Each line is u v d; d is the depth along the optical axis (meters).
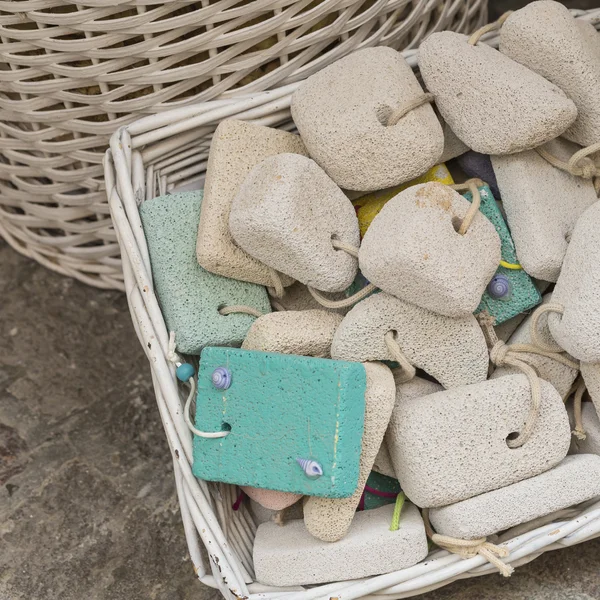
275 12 0.73
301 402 0.67
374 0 0.78
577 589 0.73
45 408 0.85
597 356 0.67
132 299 0.73
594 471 0.69
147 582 0.76
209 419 0.69
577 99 0.73
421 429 0.68
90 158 0.81
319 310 0.73
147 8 0.73
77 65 0.76
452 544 0.69
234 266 0.73
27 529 0.79
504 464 0.69
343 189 0.76
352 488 0.67
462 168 0.78
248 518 0.75
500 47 0.75
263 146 0.75
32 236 0.90
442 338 0.70
